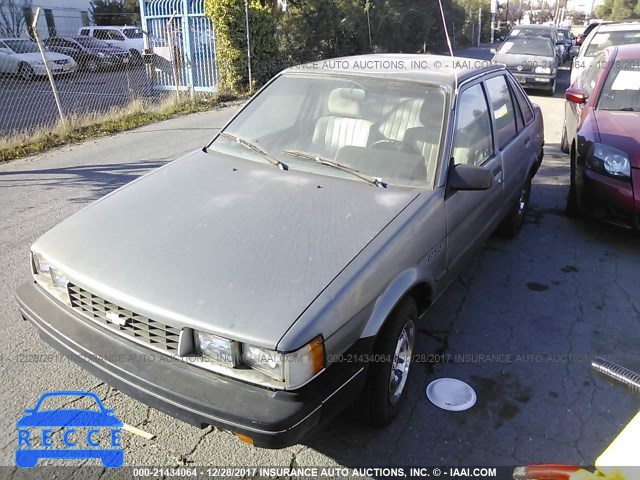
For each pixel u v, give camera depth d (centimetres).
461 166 313
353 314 232
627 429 163
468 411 296
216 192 305
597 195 493
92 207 306
